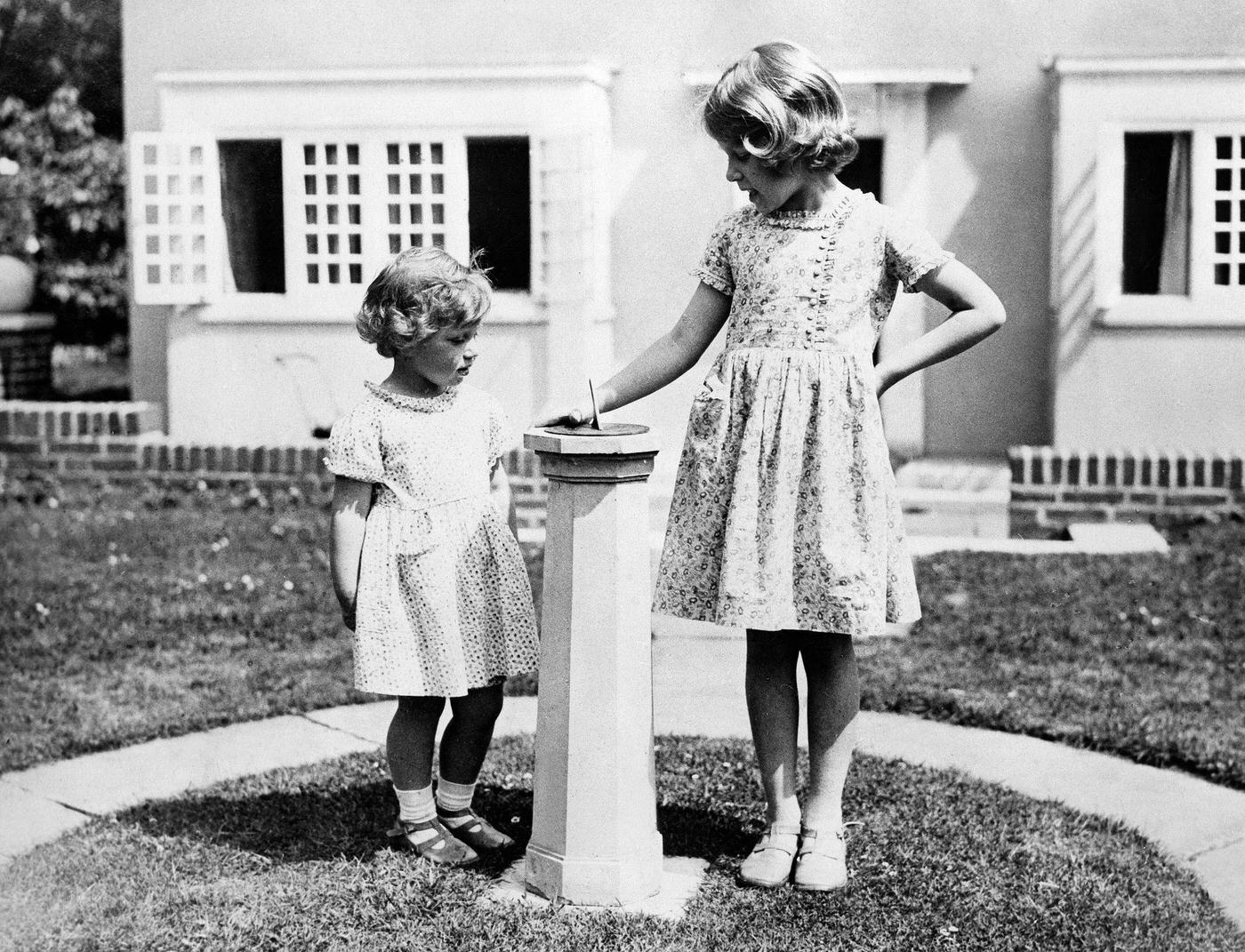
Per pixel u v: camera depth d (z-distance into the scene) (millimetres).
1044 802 2822
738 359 2357
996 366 5328
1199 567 4793
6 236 10203
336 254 5633
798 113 2229
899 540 2359
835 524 2281
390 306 2365
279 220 5773
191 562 5090
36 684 3699
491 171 5152
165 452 6059
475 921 2238
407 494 2424
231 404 5953
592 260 4754
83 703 3537
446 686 2383
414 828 2541
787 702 2467
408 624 2402
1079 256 5047
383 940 2189
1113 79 4824
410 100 5121
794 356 2305
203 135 5578
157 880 2432
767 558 2293
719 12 4586
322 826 2697
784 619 2287
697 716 3355
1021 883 2418
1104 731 3268
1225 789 2957
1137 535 5188
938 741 3256
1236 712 3412
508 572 2492
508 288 5012
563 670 2293
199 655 4000
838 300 2312
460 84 4953
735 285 2430
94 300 10570
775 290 2330
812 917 2264
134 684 3713
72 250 10445
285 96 5398
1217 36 4727
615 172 4695
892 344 5328
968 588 4621
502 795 2869
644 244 4703
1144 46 4773
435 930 2215
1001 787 2906
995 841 2600
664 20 4566
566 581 2279
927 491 5312
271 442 5941
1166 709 3439
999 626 4199
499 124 4902
